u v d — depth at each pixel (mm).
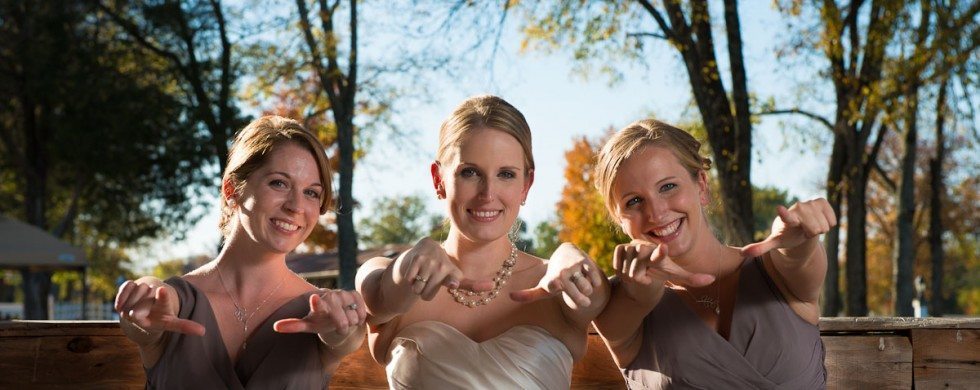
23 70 23469
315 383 2787
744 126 13070
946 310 59375
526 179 2887
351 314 2416
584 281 2451
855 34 13914
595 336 3379
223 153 21812
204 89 22609
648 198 2842
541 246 34219
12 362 3281
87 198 26578
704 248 2957
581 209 23453
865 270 15352
